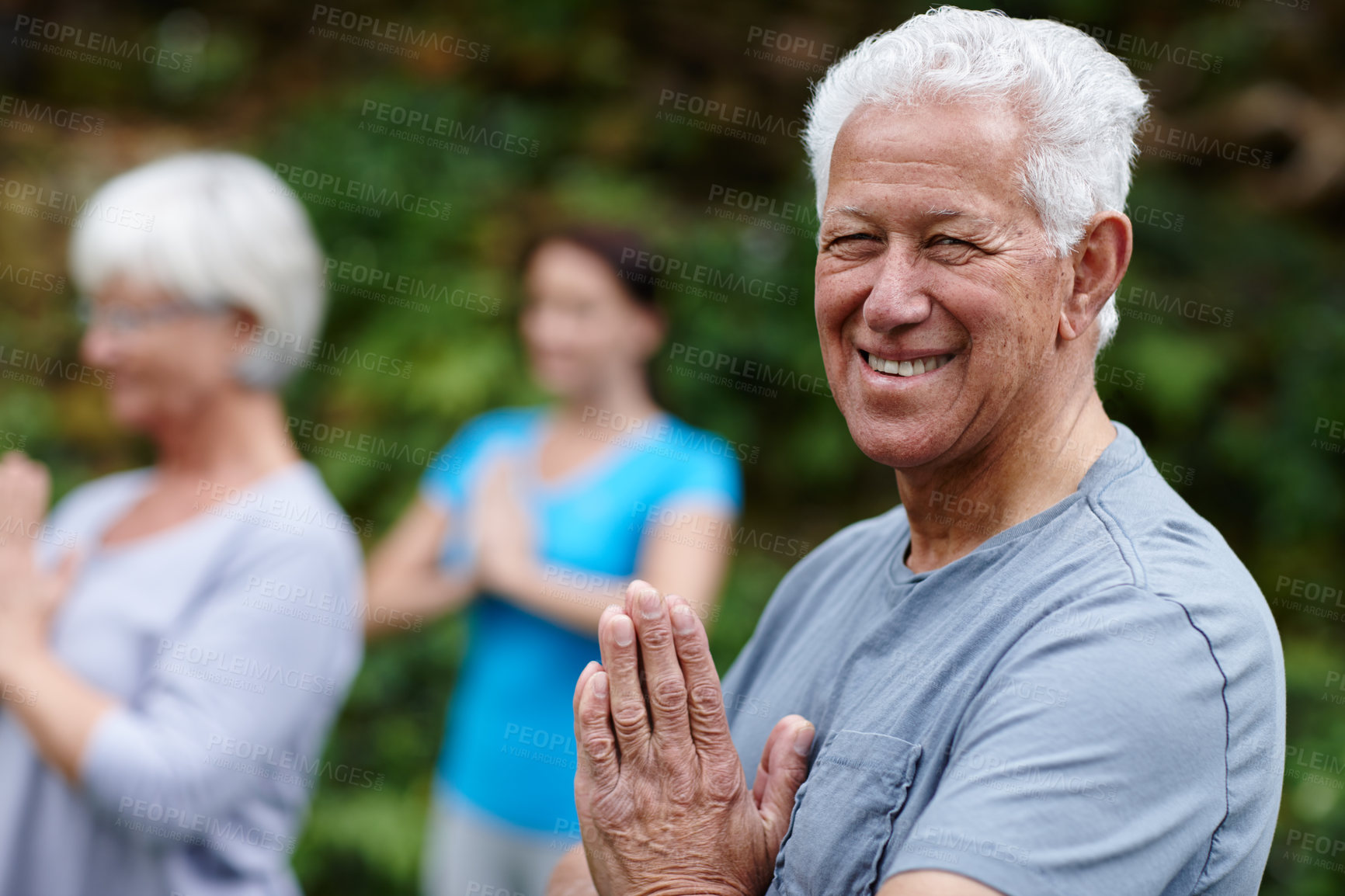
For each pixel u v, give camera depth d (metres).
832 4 8.70
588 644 3.51
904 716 1.46
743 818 1.55
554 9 8.76
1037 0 8.06
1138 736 1.27
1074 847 1.24
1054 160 1.48
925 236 1.50
